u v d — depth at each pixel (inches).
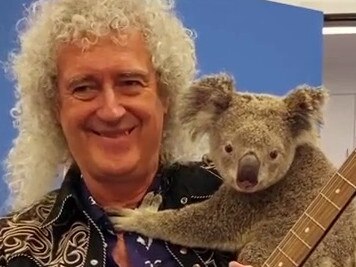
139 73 57.7
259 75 110.8
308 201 55.4
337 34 133.7
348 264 52.9
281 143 54.1
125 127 57.9
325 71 137.6
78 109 57.6
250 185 53.1
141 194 62.7
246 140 53.8
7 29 102.7
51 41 59.9
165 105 63.2
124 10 58.8
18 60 66.4
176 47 62.8
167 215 59.2
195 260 58.4
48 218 59.9
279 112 55.3
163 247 58.8
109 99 56.8
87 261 57.2
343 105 137.2
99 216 59.1
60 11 59.3
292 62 112.3
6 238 58.9
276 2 112.5
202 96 58.2
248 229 57.2
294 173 56.6
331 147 136.6
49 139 66.0
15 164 69.4
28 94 64.4
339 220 53.2
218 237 58.1
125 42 57.5
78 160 59.8
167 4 66.7
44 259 57.9
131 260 58.0
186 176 63.6
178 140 64.9
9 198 92.9
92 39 56.9
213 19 109.0
